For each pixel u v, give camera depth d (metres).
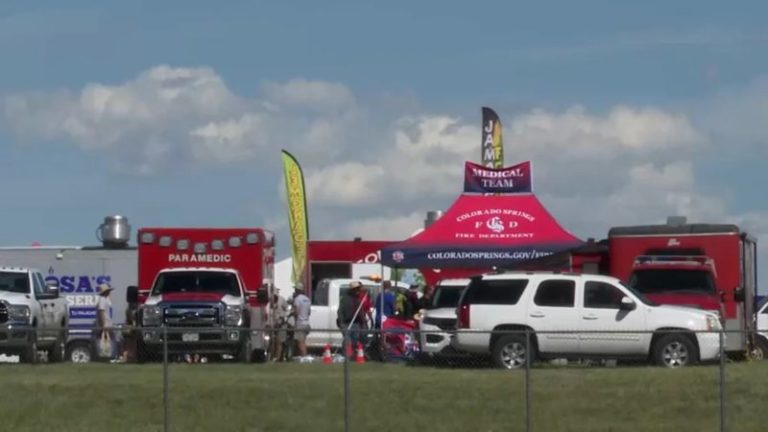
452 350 105.19
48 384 88.31
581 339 105.25
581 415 85.00
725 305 122.75
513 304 106.06
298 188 152.50
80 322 150.62
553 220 130.00
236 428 82.44
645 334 105.38
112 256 151.75
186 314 114.94
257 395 86.75
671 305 112.81
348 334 84.12
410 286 161.50
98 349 125.50
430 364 105.50
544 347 105.50
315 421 83.31
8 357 116.31
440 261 127.56
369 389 88.12
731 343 120.69
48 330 88.12
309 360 118.56
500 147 153.50
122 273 151.75
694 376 93.69
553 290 106.50
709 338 105.12
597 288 106.50
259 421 83.31
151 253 127.56
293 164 152.38
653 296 119.06
